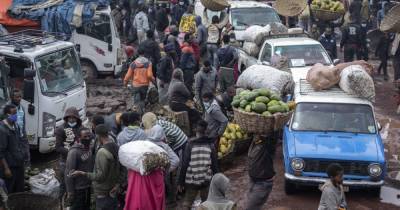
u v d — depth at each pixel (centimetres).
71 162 1030
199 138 1080
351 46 2328
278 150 1543
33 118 1398
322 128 1310
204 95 1323
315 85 1409
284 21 2669
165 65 1738
